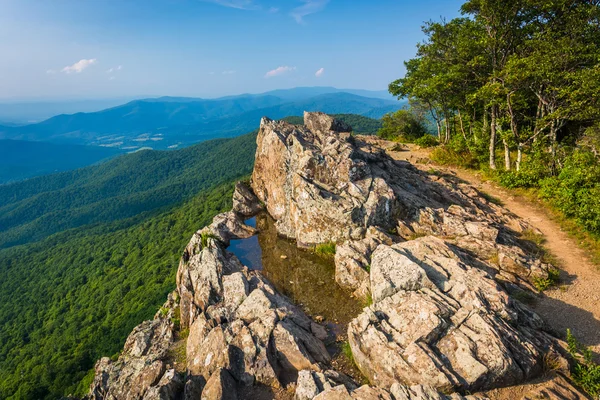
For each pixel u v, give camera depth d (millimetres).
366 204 19094
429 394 9172
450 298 12031
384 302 12719
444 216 19156
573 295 14734
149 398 11375
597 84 21844
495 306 11641
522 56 27766
